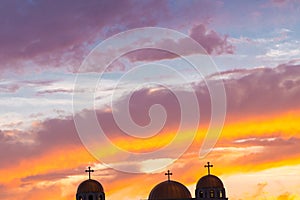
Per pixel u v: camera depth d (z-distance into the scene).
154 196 195.88
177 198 194.62
